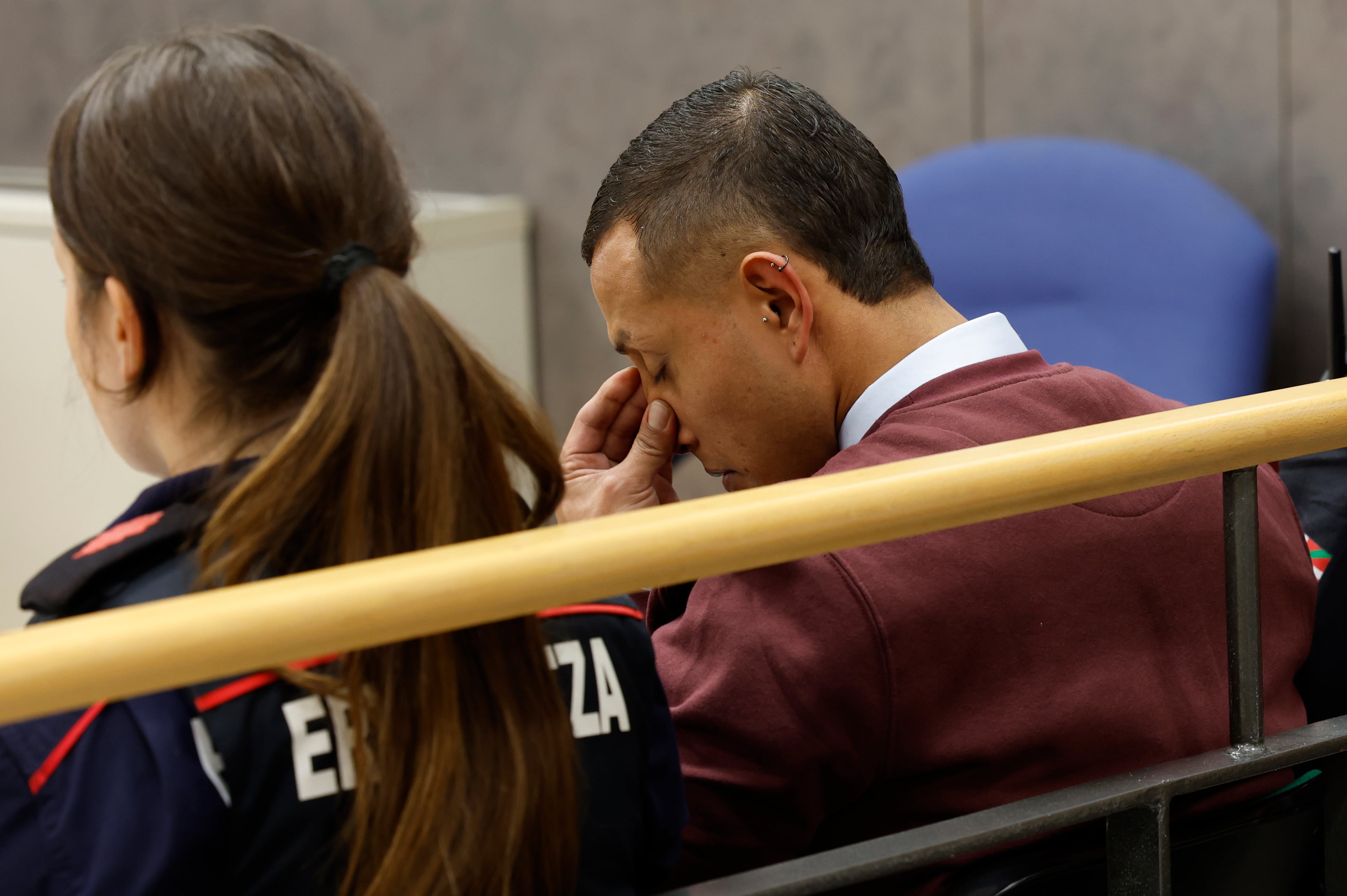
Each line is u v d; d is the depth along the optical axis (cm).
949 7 682
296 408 154
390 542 144
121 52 158
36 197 709
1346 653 251
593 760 165
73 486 650
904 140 709
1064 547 210
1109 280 553
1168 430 172
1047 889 204
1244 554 185
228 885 145
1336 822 217
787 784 205
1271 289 534
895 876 212
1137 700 209
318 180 150
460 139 812
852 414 251
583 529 141
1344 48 591
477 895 149
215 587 144
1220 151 630
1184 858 215
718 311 251
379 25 817
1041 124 672
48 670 114
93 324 160
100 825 137
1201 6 621
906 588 202
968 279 574
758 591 209
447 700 145
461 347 151
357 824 145
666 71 753
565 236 795
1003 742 203
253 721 142
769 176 243
